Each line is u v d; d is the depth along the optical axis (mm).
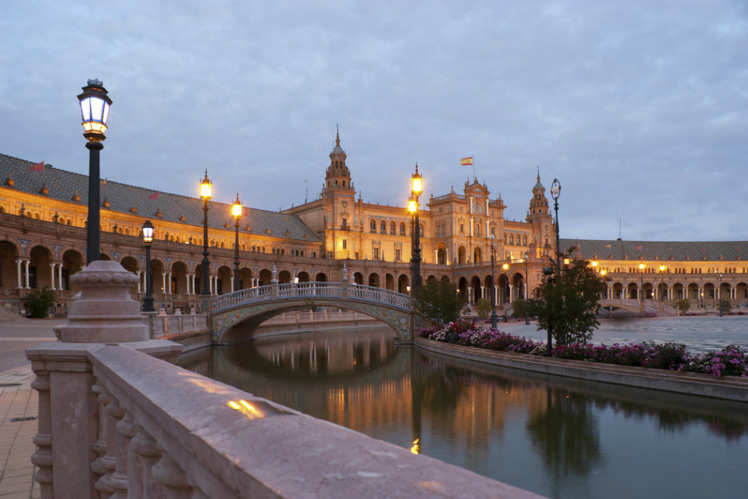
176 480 2096
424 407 13070
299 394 15641
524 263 94562
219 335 33094
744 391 12289
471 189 116000
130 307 5328
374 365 22359
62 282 60031
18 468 7047
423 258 114812
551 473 7809
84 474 4598
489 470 8047
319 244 104000
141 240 63906
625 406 12164
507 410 12281
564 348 18109
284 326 49969
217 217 90375
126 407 3078
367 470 1032
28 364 18641
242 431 1500
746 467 7766
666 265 130875
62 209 63406
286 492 1007
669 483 7211
